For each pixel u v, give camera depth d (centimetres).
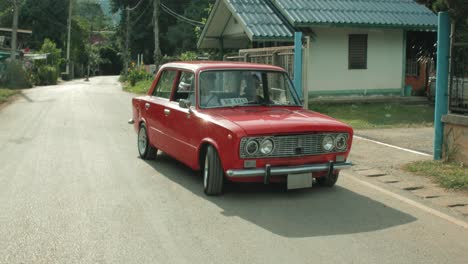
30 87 3562
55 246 508
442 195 716
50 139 1157
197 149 720
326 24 1798
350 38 1973
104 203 657
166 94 872
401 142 1123
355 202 679
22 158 935
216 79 766
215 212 627
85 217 600
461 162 859
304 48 1320
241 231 558
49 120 1518
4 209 626
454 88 867
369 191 738
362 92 2009
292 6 1867
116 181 775
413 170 848
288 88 813
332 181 751
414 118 1530
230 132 644
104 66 9175
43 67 4416
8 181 764
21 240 523
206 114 717
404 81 2067
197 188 741
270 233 552
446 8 859
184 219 597
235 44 2341
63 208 633
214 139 677
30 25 6725
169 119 817
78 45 7375
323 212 632
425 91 2152
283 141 659
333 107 1817
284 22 1844
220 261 475
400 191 739
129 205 651
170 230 559
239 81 777
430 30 2002
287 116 709
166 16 5803
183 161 780
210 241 526
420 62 2148
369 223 592
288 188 670
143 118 938
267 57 1488
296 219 603
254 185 765
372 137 1189
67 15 6962
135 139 1176
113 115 1666
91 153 996
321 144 684
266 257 485
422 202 685
